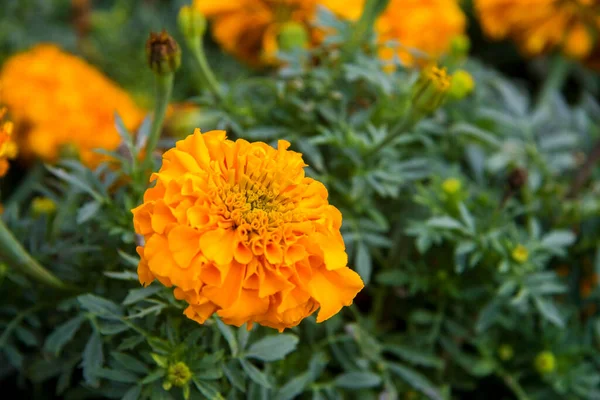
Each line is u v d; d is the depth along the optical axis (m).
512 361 0.49
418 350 0.47
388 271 0.48
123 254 0.40
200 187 0.37
